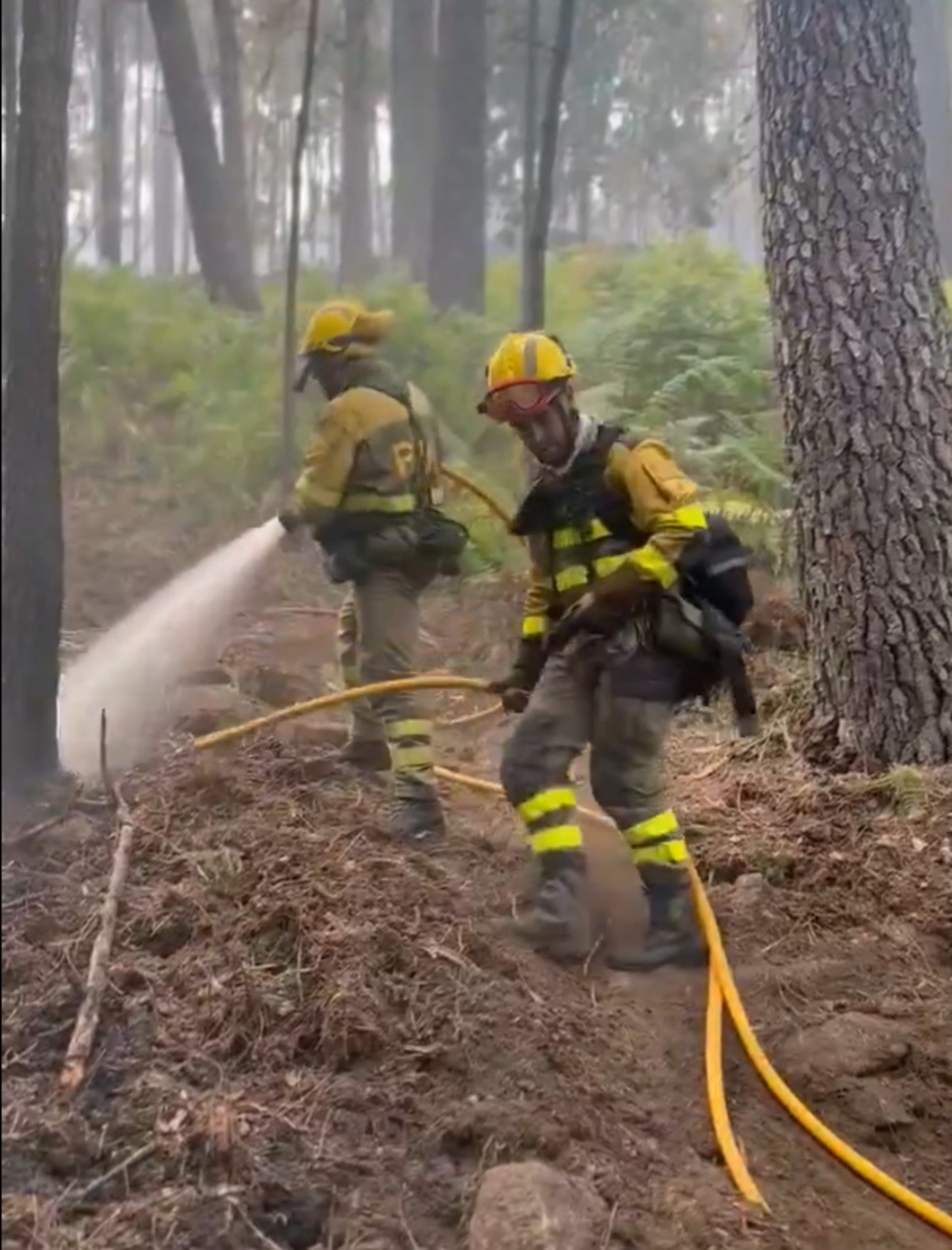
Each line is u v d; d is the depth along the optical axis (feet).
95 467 30.71
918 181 18.92
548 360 13.00
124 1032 11.05
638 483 12.96
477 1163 10.48
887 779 17.52
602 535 13.29
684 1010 13.32
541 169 33.09
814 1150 11.80
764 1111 12.23
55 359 14.58
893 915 15.28
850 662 18.56
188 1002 11.52
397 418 15.53
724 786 18.22
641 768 13.91
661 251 40.98
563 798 13.88
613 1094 11.72
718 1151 11.48
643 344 32.83
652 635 13.43
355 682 17.49
